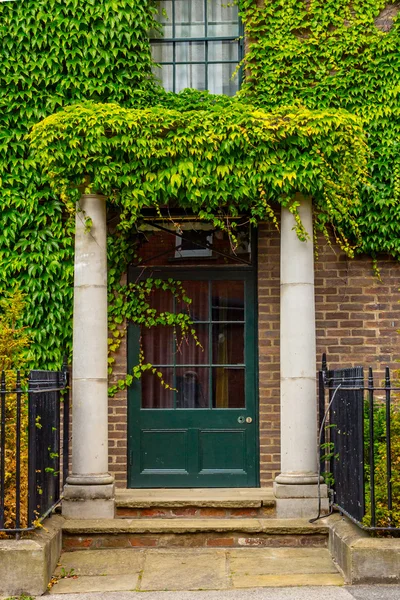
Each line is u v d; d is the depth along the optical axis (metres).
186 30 8.77
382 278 8.46
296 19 8.38
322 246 8.48
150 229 8.55
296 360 7.41
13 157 8.30
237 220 8.52
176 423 8.41
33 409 5.95
